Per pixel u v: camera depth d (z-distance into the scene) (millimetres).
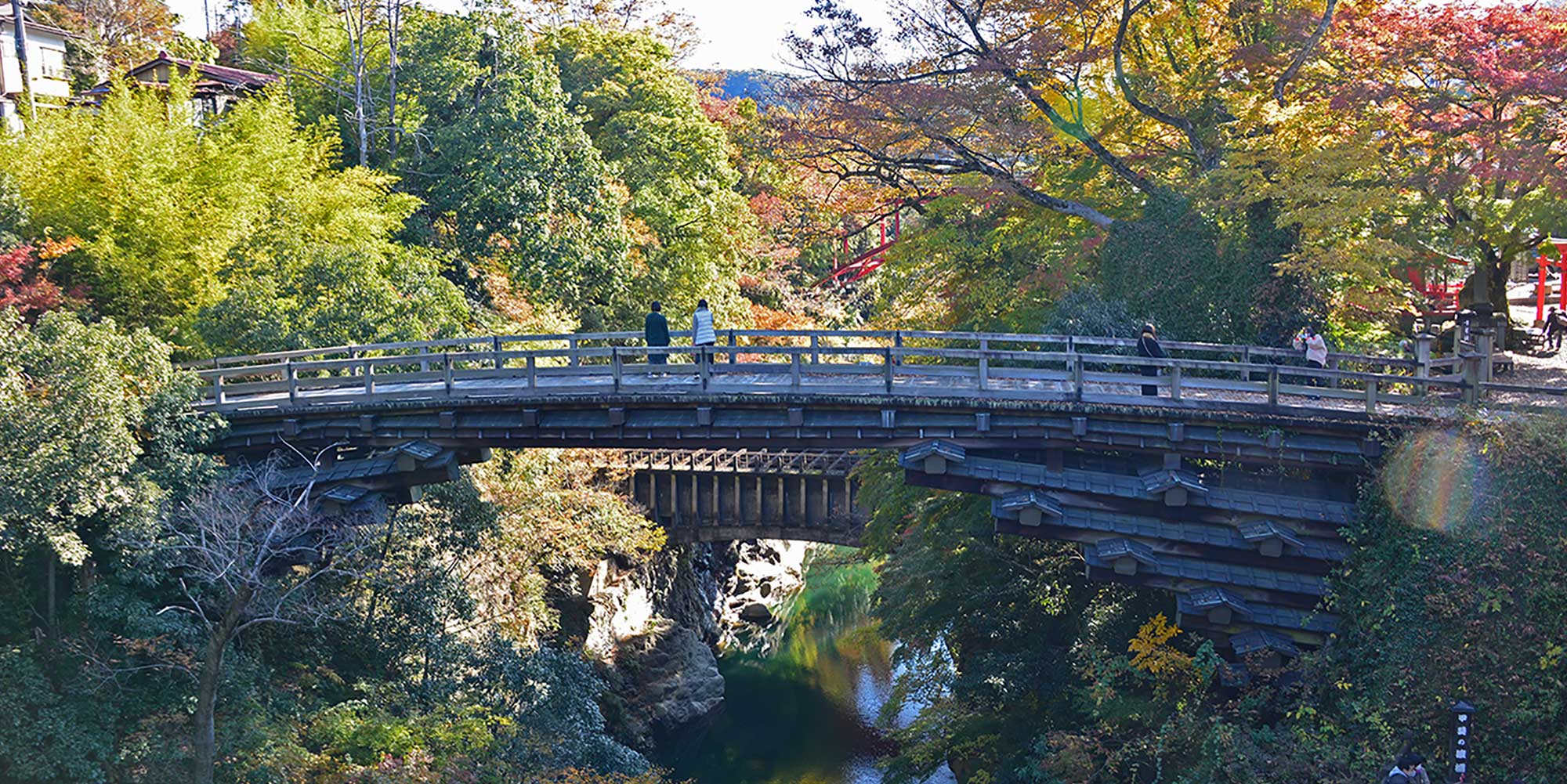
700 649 38469
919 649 27453
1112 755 20141
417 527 26203
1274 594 20641
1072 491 21594
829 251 55000
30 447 19672
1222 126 29672
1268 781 17703
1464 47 25344
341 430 24578
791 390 22891
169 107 32719
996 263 32500
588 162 40344
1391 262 26141
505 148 38125
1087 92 35062
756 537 37438
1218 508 21047
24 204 28922
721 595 44781
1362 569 19844
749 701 37500
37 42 50531
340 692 24266
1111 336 26719
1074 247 30609
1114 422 21547
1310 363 25719
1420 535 18812
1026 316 31266
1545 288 41812
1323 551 20453
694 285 45656
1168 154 32656
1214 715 20141
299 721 22438
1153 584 21078
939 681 26578
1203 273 27141
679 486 37562
